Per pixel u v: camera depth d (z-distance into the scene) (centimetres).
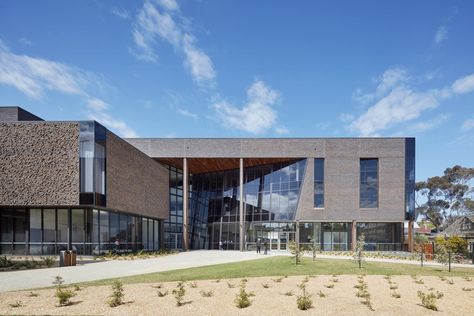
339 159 4244
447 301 1017
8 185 2423
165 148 4291
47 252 2577
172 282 1233
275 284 1229
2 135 2458
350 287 1203
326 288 1168
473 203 6694
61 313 776
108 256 2609
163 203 4019
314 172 4244
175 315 776
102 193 2533
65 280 1314
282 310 841
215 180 5041
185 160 4288
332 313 823
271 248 4331
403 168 4209
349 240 4259
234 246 4525
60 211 2616
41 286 1160
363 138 4259
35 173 2441
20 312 783
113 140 2698
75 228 2609
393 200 4172
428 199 7331
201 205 5022
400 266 2084
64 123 2481
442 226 7169
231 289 1104
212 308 843
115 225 2986
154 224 4006
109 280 1280
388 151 4238
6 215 2616
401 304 941
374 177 4269
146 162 3441
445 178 7038
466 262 2789
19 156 2450
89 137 2472
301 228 4284
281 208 4328
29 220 2600
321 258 2633
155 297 952
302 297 913
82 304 862
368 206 4219
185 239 4256
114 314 772
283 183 4397
